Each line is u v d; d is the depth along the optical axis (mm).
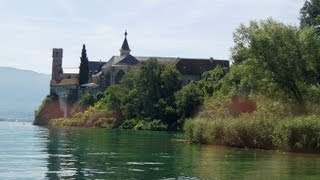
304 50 74188
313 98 71312
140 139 85188
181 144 69375
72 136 94625
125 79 174250
